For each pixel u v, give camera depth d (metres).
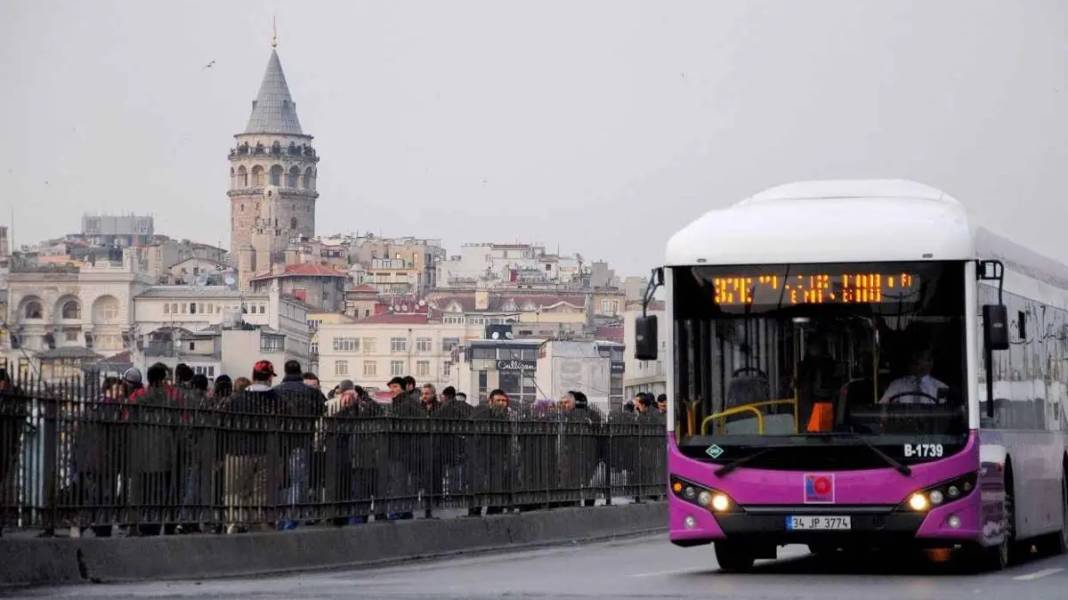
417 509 49.00
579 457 60.50
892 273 36.47
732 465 36.47
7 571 31.98
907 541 36.06
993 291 38.09
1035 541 45.81
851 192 39.50
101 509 35.28
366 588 33.44
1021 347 40.81
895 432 36.06
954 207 37.72
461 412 51.81
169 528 37.84
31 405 33.22
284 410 42.28
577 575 38.59
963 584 34.09
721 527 36.50
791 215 37.25
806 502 36.12
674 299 37.19
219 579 37.16
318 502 43.75
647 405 70.75
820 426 36.28
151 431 36.94
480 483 52.81
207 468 39.03
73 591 31.66
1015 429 39.66
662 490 68.94
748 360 36.75
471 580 36.69
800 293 36.69
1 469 32.50
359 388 50.22
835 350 36.44
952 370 36.12
